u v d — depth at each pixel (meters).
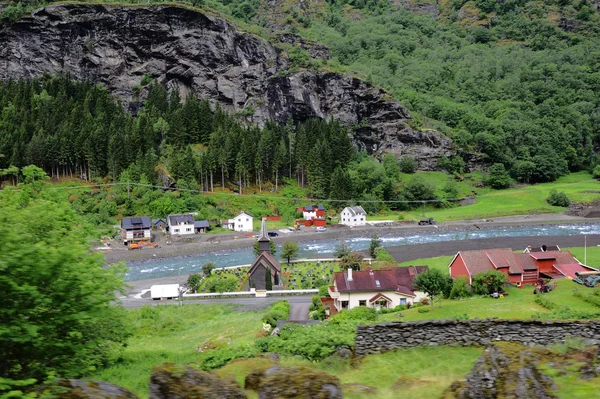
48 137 130.75
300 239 114.25
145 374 19.97
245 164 143.88
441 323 17.27
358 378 14.86
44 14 192.00
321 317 49.47
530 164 180.25
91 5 197.12
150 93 185.25
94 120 151.75
